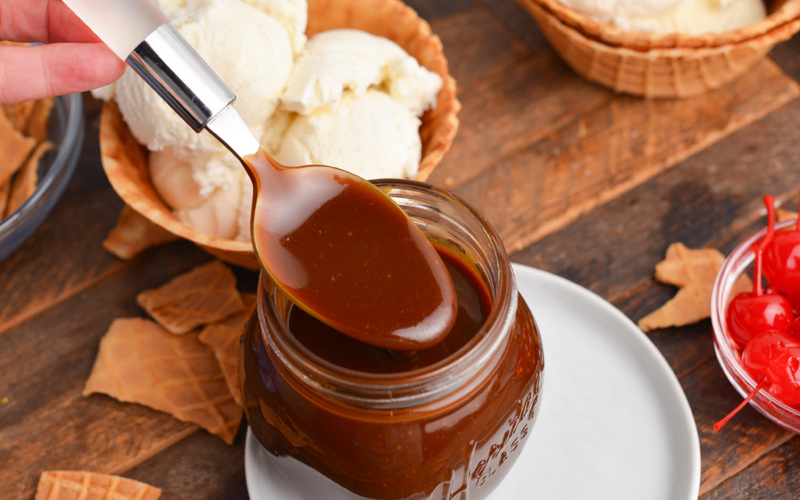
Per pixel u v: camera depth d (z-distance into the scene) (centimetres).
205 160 45
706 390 43
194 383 44
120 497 42
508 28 54
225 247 42
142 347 45
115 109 46
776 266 42
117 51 36
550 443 41
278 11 45
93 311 46
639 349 42
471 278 38
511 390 37
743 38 46
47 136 50
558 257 47
